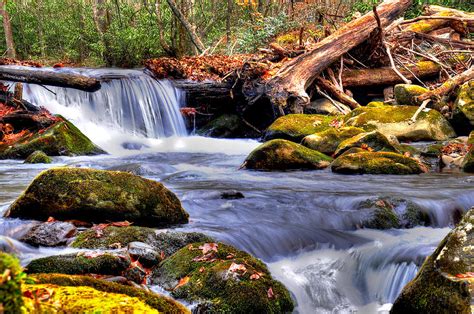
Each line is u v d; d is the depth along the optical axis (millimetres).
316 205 6012
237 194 6168
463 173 8203
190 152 11078
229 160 9891
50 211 4695
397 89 11766
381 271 4523
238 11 24797
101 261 3650
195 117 13609
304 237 4941
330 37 13359
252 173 8273
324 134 9477
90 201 4699
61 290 1948
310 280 4348
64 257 3666
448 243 3383
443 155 8883
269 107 12977
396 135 10148
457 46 14672
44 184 4750
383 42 13289
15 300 1322
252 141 12547
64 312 1800
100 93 12602
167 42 21266
